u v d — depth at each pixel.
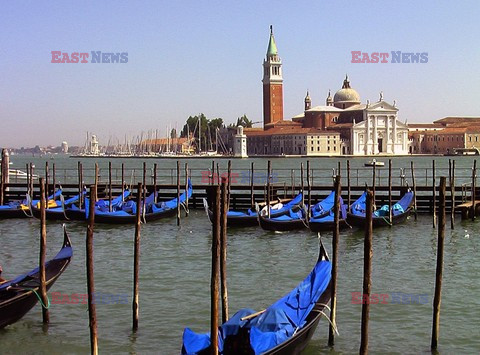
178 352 18.20
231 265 29.88
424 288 25.12
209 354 15.05
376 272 28.27
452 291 24.55
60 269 21.53
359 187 51.38
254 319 16.33
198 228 42.47
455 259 31.23
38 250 34.66
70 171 131.12
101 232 40.66
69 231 41.22
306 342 17.66
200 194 53.69
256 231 40.31
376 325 20.34
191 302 22.92
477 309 22.02
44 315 20.45
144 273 27.89
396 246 35.12
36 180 89.88
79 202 48.84
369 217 16.45
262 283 26.03
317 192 66.69
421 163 153.62
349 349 18.38
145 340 19.11
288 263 30.38
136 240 20.16
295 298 18.56
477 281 26.30
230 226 41.75
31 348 18.47
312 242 36.41
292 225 39.97
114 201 50.28
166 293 24.22
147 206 46.25
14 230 42.03
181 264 30.05
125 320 20.91
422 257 31.84
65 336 19.42
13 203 49.22
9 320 19.61
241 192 71.56
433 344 18.47
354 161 175.12
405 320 20.84
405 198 46.12
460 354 18.06
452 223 40.88
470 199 50.75
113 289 24.91
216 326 15.12
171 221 45.88
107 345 18.72
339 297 23.58
